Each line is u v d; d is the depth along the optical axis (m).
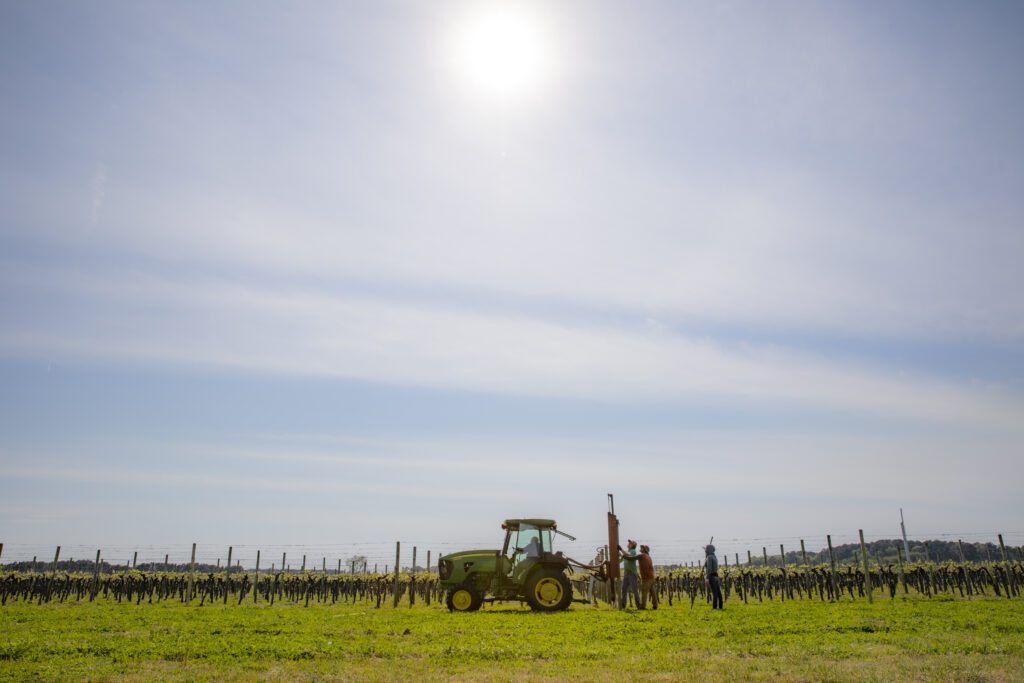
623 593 21.84
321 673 9.86
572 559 23.17
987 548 39.22
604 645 12.54
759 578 35.25
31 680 9.32
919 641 12.12
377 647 12.42
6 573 36.81
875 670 9.28
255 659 11.23
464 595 22.44
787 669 9.55
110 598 42.47
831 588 28.34
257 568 35.81
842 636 13.33
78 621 18.91
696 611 20.34
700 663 10.20
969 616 16.73
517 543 22.86
